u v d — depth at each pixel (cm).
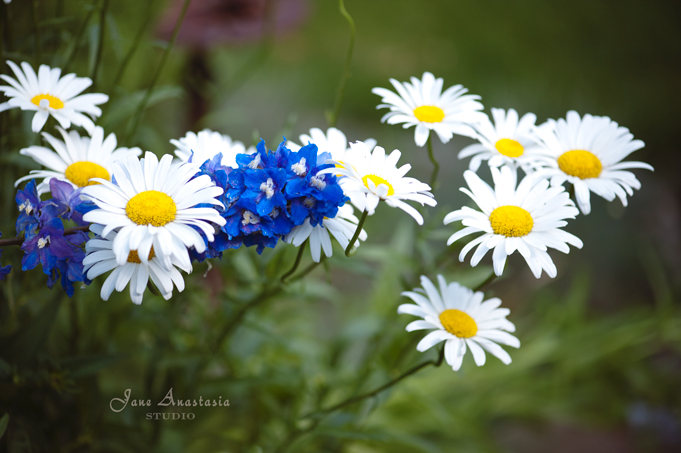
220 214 43
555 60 183
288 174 43
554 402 90
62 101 50
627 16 198
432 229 61
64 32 59
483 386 86
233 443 66
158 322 60
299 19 85
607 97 162
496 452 80
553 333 96
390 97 53
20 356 52
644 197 129
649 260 117
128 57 57
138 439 59
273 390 73
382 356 70
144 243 41
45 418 56
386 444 75
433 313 49
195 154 49
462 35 194
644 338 96
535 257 47
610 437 89
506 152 53
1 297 56
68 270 44
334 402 73
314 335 90
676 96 164
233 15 77
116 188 42
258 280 56
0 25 54
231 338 65
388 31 192
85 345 61
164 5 81
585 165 51
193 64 80
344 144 50
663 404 93
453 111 53
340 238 46
